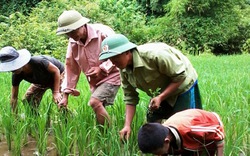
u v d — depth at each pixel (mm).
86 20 3473
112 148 3170
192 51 14805
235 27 15609
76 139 3473
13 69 3592
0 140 3971
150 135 2363
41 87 4141
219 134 2551
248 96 4711
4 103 4285
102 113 3613
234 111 3762
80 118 3750
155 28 14734
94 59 3568
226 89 4992
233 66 9547
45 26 10438
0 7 14547
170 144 2490
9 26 10766
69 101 4461
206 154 2729
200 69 8547
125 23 13266
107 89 3609
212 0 15266
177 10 14992
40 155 3561
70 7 11898
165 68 2986
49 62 3926
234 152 3176
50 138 3947
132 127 3541
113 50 2834
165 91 3092
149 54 2959
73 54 3717
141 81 3094
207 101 4207
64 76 4062
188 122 2523
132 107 3301
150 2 16500
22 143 3771
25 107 4043
